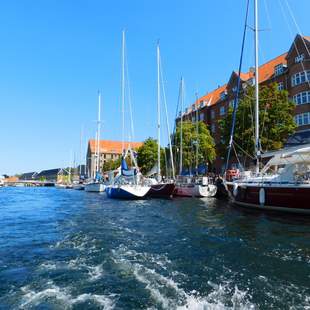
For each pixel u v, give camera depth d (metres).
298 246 11.14
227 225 15.84
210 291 6.75
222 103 65.56
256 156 23.67
